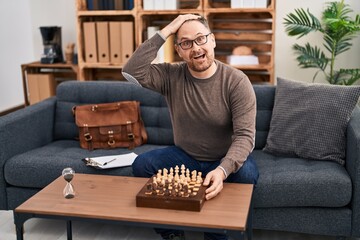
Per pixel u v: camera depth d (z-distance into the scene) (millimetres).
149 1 3729
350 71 3514
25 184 2547
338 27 3359
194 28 2047
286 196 2260
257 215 2336
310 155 2535
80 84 3035
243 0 3604
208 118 2180
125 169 2432
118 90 2967
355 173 2215
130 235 2521
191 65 2092
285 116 2648
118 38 3871
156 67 2273
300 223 2312
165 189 1820
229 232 1622
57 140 3062
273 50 3646
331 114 2523
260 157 2633
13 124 2639
